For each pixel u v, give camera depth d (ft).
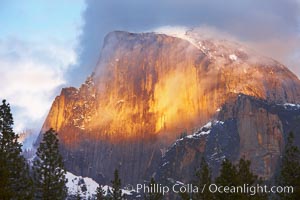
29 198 321.73
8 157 327.06
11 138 335.67
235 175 374.63
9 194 296.30
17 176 328.08
